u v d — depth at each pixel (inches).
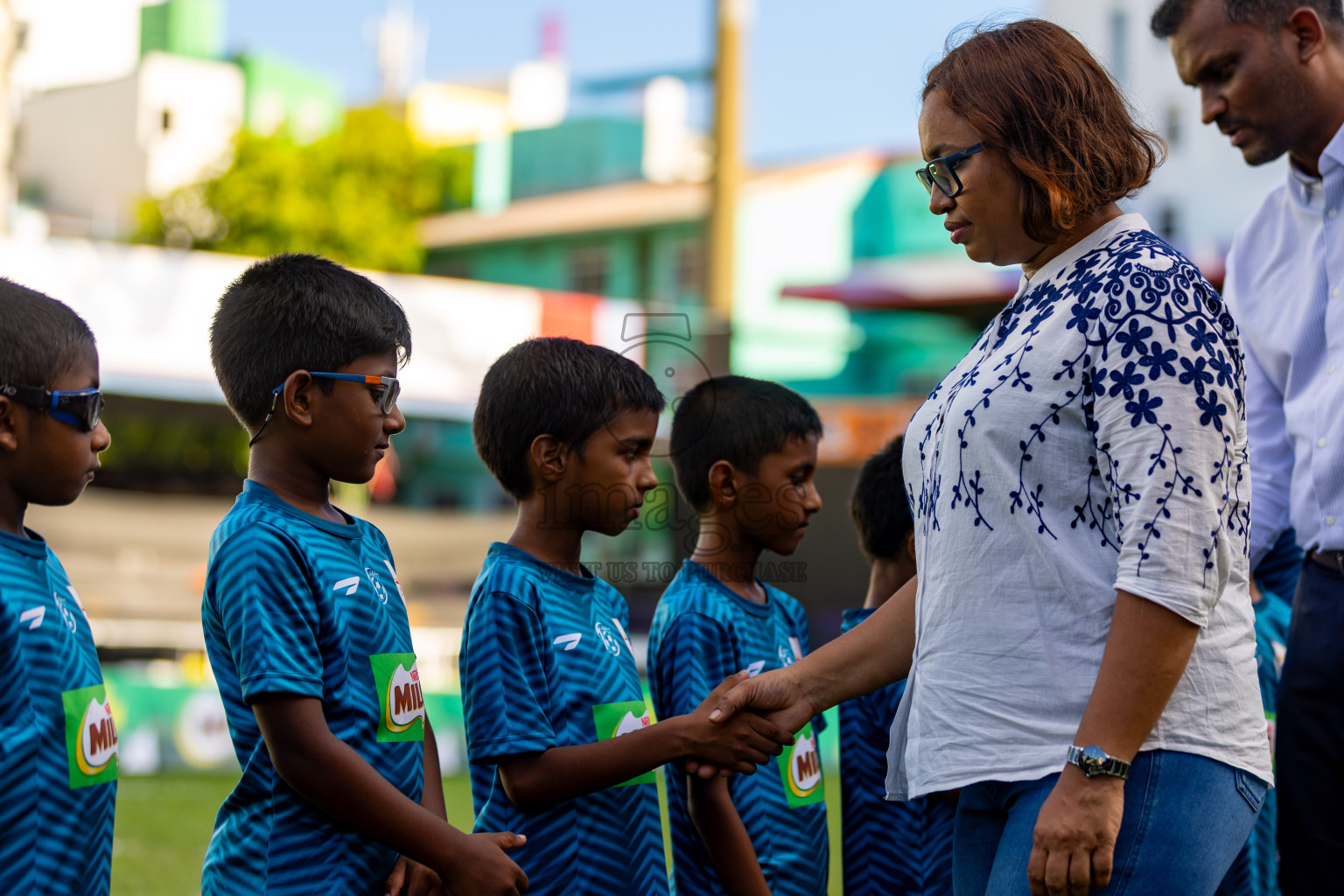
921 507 78.0
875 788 106.7
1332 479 107.3
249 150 844.6
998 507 71.4
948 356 739.4
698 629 95.7
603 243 877.8
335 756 74.4
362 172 872.3
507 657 84.0
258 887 75.6
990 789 72.7
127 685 315.6
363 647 80.6
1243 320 120.0
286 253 86.9
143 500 547.5
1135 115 77.0
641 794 90.7
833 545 428.8
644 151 1005.8
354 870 77.4
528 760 82.4
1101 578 69.5
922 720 74.7
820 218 790.5
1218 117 114.3
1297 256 115.1
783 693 84.4
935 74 78.3
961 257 735.1
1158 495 65.9
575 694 87.3
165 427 705.6
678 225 850.8
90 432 75.4
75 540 511.8
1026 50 74.3
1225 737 69.4
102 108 1206.3
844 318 773.3
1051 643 69.9
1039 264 77.9
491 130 1264.8
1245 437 70.8
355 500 581.9
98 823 76.6
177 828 232.7
